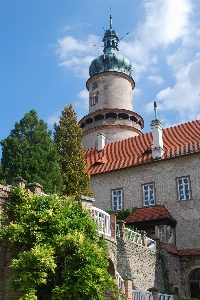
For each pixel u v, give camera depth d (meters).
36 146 21.91
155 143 33.19
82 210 14.42
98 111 43.81
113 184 34.22
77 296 12.04
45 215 12.83
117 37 52.03
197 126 34.72
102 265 12.95
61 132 29.56
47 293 12.79
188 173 30.88
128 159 34.72
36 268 11.78
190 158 31.16
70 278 12.25
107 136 42.34
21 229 12.52
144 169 33.12
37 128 23.19
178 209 30.45
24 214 13.06
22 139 21.88
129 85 48.09
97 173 34.97
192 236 29.25
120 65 48.22
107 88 46.56
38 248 12.02
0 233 12.52
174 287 26.50
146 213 30.62
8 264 12.84
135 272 22.00
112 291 14.59
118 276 16.72
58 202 13.71
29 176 20.45
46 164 21.67
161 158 32.22
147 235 30.47
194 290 27.66
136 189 32.91
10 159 21.25
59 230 12.91
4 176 20.75
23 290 11.66
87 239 13.16
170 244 29.09
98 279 12.33
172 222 29.84
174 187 31.16
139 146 36.12
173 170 31.66
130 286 16.66
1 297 12.48
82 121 45.25
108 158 36.56
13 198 13.45
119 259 20.53
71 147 28.77
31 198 13.36
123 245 21.30
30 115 23.59
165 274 26.02
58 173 22.16
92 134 43.41
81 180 27.70
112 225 18.53
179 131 35.19
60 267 12.88
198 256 28.08
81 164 28.36
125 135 42.59
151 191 32.22
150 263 24.45
